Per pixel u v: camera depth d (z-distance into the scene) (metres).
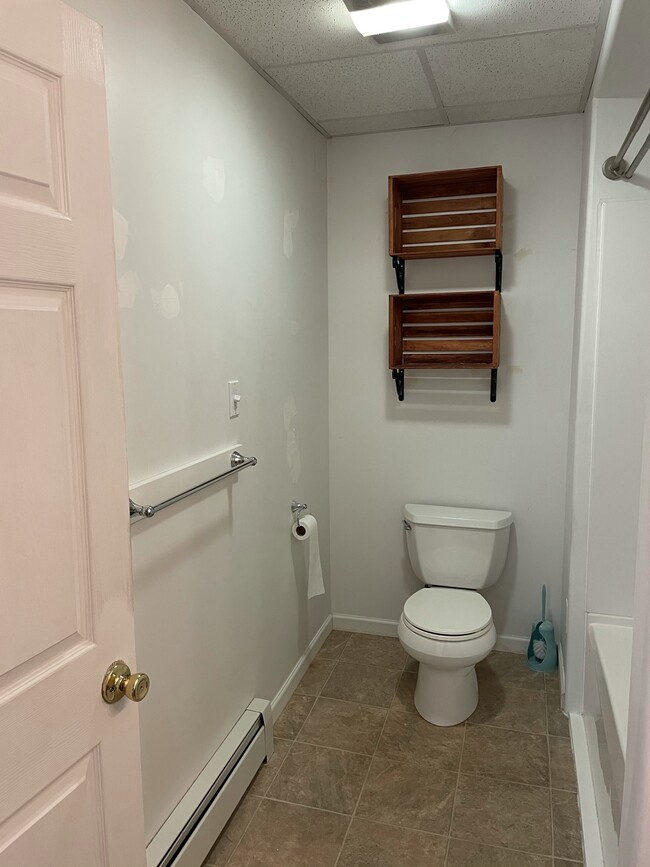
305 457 2.76
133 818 1.17
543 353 2.75
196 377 1.80
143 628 1.59
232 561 2.07
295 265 2.55
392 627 3.16
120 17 1.42
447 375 2.88
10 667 0.88
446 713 2.44
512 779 2.15
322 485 3.02
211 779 1.88
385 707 2.57
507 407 2.83
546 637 2.81
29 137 0.86
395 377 2.89
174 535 1.71
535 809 2.02
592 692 2.21
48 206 0.90
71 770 1.01
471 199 2.72
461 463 2.93
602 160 2.16
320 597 3.05
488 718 2.49
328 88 2.29
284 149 2.39
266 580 2.37
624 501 2.27
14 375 0.86
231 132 1.95
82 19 0.94
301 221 2.60
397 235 2.74
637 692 1.10
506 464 2.87
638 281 2.17
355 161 2.87
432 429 2.94
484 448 2.88
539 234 2.69
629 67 1.88
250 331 2.15
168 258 1.64
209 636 1.93
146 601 1.60
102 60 0.99
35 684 0.92
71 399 0.96
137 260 1.51
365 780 2.16
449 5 1.71
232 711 2.12
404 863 1.82
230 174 1.96
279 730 2.43
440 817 1.99
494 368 2.69
